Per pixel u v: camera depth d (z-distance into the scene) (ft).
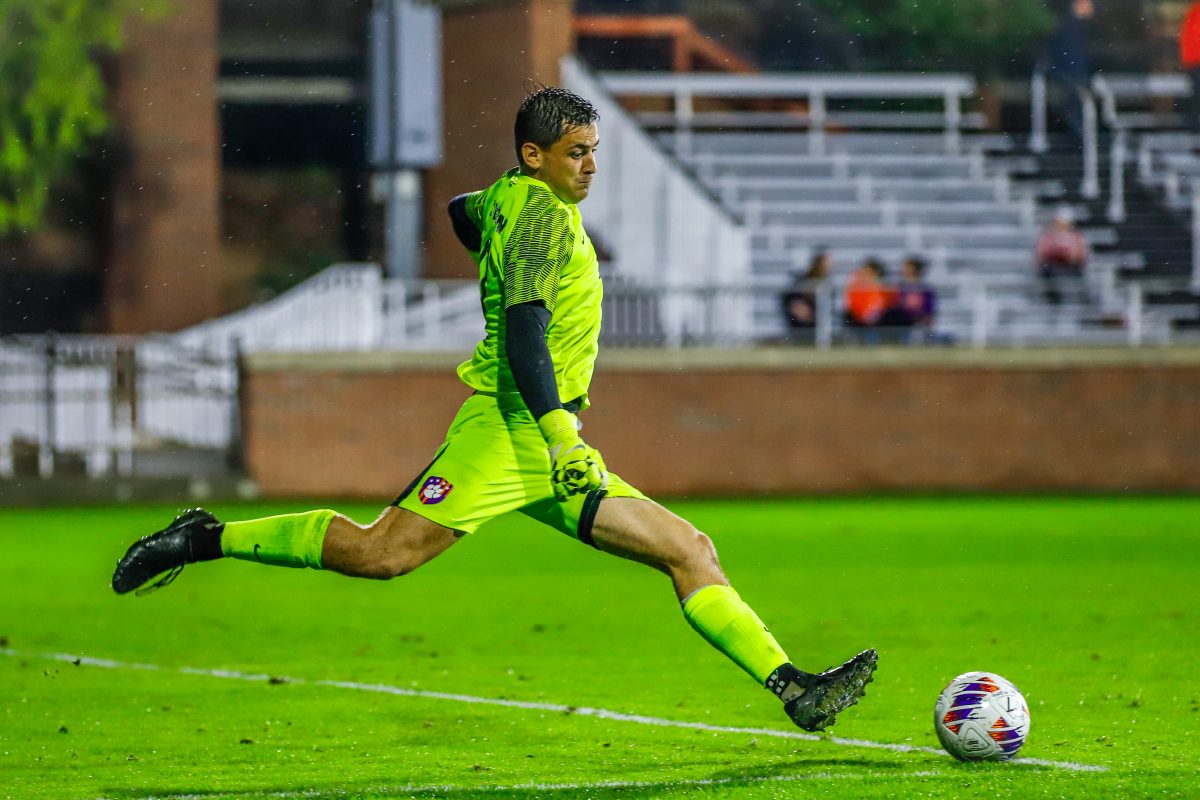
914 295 284.61
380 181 314.35
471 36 350.43
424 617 132.05
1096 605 132.57
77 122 312.50
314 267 411.34
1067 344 273.75
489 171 348.59
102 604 143.33
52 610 139.13
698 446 267.59
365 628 125.59
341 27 382.83
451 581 160.66
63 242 358.23
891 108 430.61
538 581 160.25
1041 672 98.32
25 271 358.43
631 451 266.57
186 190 349.20
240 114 404.77
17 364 268.00
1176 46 424.05
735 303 286.66
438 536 66.39
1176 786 64.39
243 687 96.68
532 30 343.05
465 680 98.94
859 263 339.57
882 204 358.23
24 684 98.43
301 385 261.44
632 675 100.37
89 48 344.49
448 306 298.76
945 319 318.65
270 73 389.19
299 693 94.12
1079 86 391.86
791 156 373.81
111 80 345.92
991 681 70.74
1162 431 271.90
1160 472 271.90
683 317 276.62
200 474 261.85
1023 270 342.03
